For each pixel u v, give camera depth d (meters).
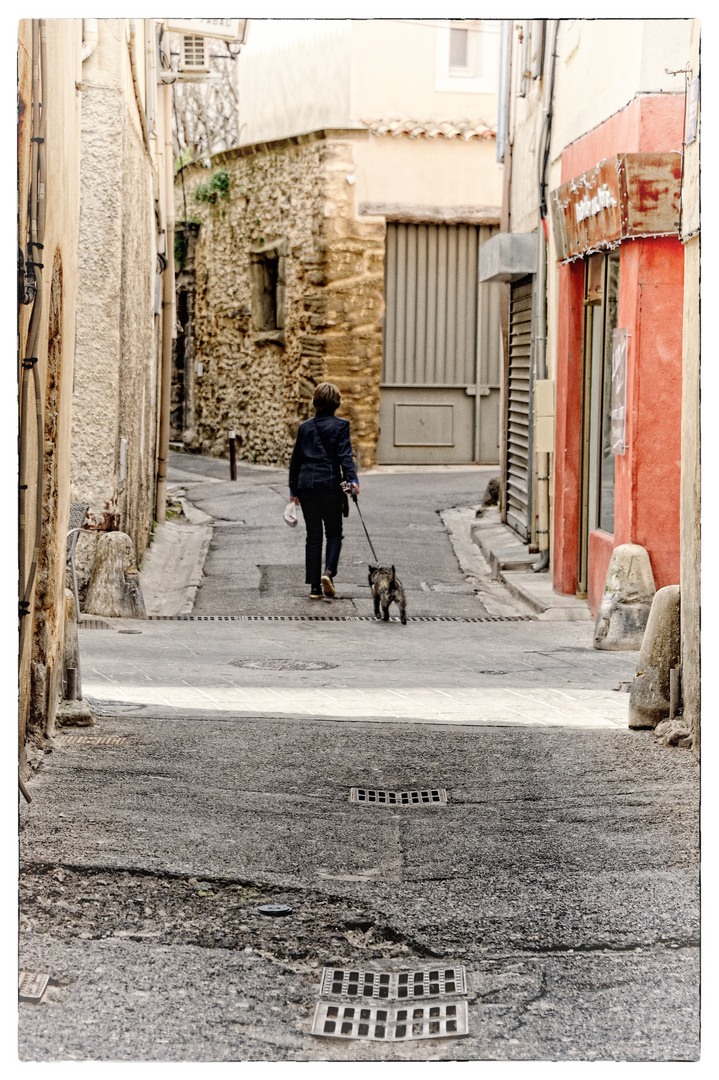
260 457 26.30
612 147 10.79
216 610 12.67
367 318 23.84
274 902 4.60
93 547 12.23
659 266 10.20
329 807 5.63
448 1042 3.79
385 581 12.16
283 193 24.80
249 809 5.52
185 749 6.42
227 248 27.05
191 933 4.34
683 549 6.79
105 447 12.02
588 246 11.59
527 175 16.17
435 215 23.89
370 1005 3.97
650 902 4.65
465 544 16.75
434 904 4.63
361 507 19.23
